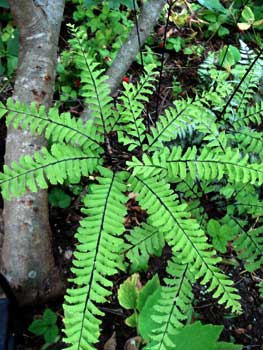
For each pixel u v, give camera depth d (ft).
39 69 2.17
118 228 1.57
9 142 2.14
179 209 1.61
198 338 1.87
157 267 2.49
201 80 3.17
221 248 1.94
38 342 2.20
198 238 1.58
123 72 2.57
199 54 3.42
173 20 3.43
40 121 1.72
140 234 1.97
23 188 1.58
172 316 1.77
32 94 2.14
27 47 2.20
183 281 1.86
